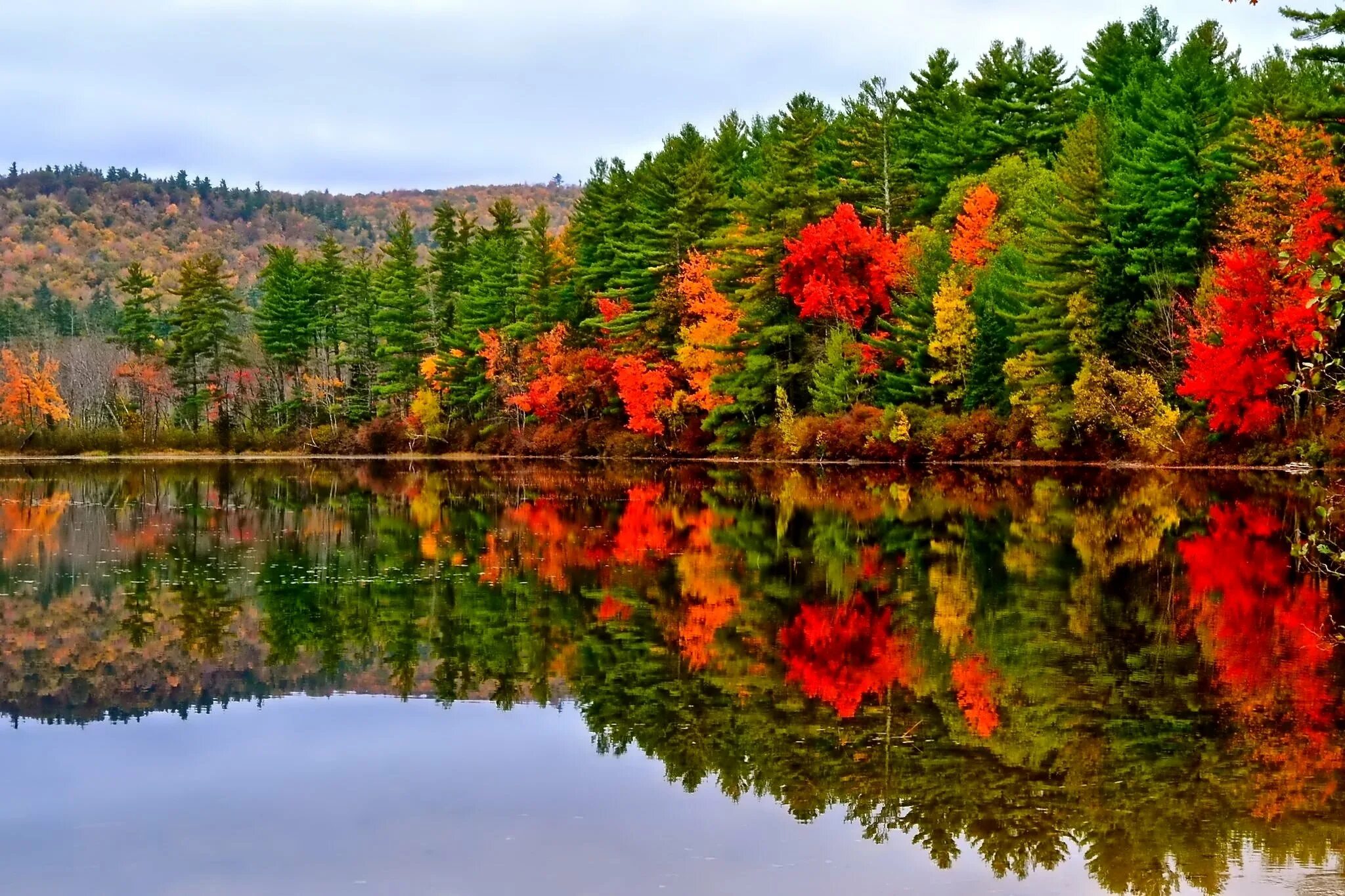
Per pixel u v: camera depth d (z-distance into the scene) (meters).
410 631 18.30
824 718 13.31
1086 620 17.84
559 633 17.92
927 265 53.91
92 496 44.31
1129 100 58.31
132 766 12.18
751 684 14.85
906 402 53.53
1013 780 11.26
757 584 21.58
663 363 64.88
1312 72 48.97
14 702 14.71
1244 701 13.59
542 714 13.84
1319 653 15.72
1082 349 46.22
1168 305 44.28
